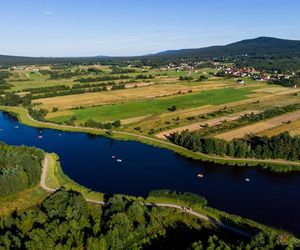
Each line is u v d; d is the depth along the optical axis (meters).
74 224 107.94
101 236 102.81
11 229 112.31
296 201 149.38
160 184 166.12
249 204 146.62
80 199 125.12
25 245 97.44
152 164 191.00
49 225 105.25
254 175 177.25
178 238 118.56
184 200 142.88
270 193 157.00
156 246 112.44
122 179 171.75
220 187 163.12
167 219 129.00
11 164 165.50
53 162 191.12
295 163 189.25
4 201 145.25
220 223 128.25
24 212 124.75
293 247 98.75
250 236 119.94
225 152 199.00
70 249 98.00
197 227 125.50
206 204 143.75
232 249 96.56
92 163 193.00
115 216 113.06
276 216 136.88
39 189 157.00
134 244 107.69
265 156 194.00
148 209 135.25
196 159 197.00
